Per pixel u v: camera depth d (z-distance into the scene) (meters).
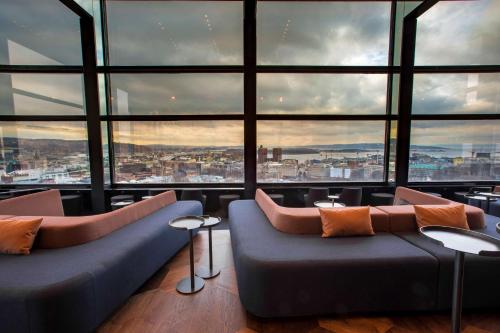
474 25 5.37
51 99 5.55
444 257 2.07
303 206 5.77
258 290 1.96
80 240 2.32
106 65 5.46
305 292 1.98
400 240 2.45
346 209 2.65
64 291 1.62
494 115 5.63
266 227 2.84
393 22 5.48
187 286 2.50
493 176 5.92
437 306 2.08
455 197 5.57
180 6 5.35
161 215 3.33
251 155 5.62
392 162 5.85
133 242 2.39
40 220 2.28
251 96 5.50
